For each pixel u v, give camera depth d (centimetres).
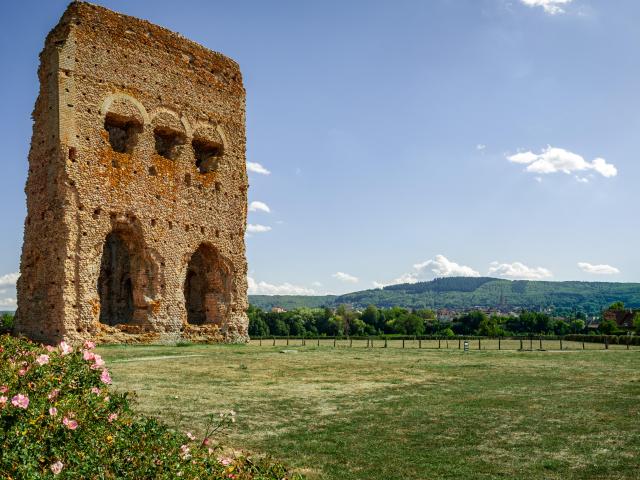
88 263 3188
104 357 2638
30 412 682
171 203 3694
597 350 4078
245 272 4159
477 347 4575
